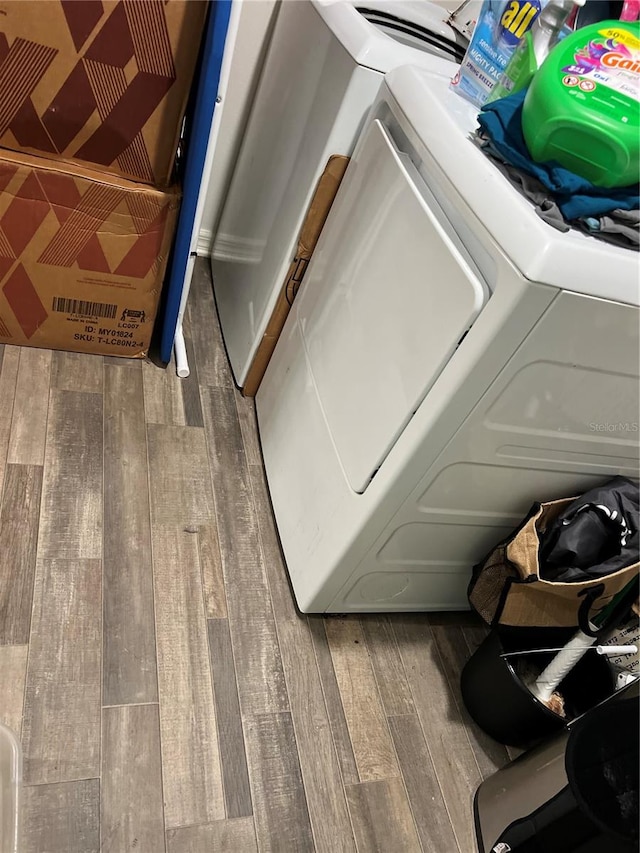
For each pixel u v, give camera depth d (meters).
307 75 1.47
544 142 0.93
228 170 2.06
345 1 1.46
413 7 1.57
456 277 0.96
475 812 1.27
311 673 1.37
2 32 1.20
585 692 1.35
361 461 1.22
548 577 1.25
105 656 1.24
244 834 1.12
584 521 1.23
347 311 1.29
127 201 1.43
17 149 1.36
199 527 1.51
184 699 1.24
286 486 1.53
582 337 0.95
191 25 1.22
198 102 1.28
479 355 0.94
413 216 1.07
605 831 0.92
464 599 1.55
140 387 1.73
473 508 1.27
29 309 1.59
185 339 1.93
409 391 1.08
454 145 1.02
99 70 1.26
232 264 1.97
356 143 1.34
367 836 1.19
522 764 1.22
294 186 1.51
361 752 1.29
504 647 1.36
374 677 1.41
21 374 1.62
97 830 1.06
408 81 1.17
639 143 0.88
